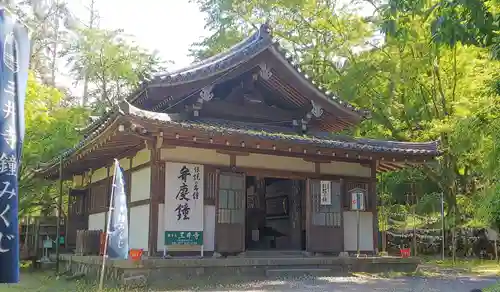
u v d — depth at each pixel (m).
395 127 23.53
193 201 12.41
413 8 7.78
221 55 15.16
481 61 18.69
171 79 12.52
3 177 5.45
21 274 15.21
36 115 18.17
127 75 27.75
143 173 12.94
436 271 15.22
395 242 26.22
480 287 11.23
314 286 10.75
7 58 5.62
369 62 22.28
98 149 13.34
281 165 13.92
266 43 13.67
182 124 11.08
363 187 15.18
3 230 5.39
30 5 23.14
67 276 13.66
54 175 19.36
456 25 7.30
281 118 14.83
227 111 13.91
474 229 23.28
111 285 10.96
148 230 12.09
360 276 12.88
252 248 16.28
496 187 9.77
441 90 22.28
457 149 17.95
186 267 11.36
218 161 12.98
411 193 27.78
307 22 24.45
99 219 16.45
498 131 11.38
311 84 14.52
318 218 14.12
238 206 13.01
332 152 13.52
